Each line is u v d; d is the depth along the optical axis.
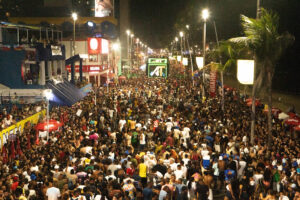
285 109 43.69
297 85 71.44
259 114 29.47
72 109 29.02
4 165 14.85
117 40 81.44
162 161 13.67
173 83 52.47
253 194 12.90
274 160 15.23
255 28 19.95
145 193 11.25
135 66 123.31
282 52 20.33
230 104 35.09
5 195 10.65
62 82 37.09
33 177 12.72
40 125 20.27
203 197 11.67
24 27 38.56
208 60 60.50
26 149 18.88
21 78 30.55
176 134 20.72
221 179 14.52
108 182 11.72
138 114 27.36
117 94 38.97
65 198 10.33
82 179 12.34
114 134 21.30
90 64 56.09
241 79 17.27
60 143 17.62
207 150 16.06
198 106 30.75
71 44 56.78
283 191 11.45
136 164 14.71
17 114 24.33
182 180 12.38
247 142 18.59
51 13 80.00
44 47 33.19
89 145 18.72
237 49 23.55
